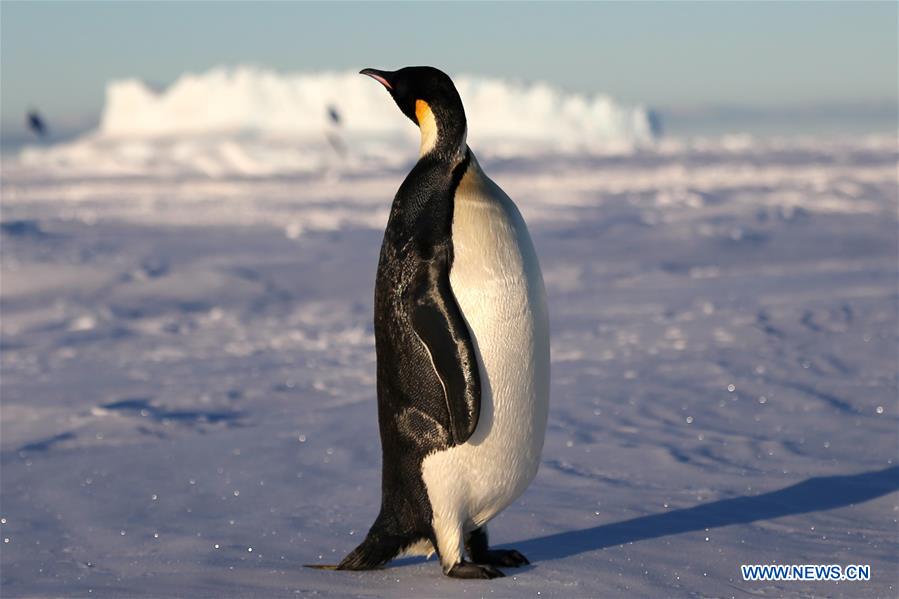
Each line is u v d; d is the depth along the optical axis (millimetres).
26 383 31000
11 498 18391
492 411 12539
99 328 42344
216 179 185500
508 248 12547
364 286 53781
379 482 18922
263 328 41688
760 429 22188
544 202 109938
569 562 13398
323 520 16516
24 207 124062
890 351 30578
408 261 12438
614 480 18375
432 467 12734
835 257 59781
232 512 17156
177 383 30531
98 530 16203
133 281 53844
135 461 21031
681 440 21312
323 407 26500
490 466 12773
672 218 85750
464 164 12695
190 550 14875
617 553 13828
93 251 68375
